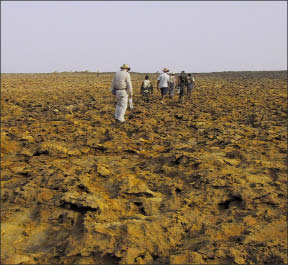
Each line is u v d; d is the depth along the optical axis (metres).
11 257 3.07
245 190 4.31
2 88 20.45
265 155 5.96
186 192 4.41
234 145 6.64
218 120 9.62
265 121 9.15
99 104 13.36
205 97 15.59
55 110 11.39
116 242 3.20
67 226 3.63
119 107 9.27
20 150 6.55
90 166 5.39
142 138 7.56
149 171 5.30
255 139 7.25
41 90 19.67
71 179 4.57
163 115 10.52
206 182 4.63
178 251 3.12
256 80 26.20
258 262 2.98
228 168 5.18
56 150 6.15
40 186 4.42
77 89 20.61
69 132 8.02
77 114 10.90
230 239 3.35
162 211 3.98
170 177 5.03
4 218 3.79
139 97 16.58
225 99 14.37
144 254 3.09
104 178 4.84
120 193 4.33
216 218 3.82
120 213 3.89
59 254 3.15
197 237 3.41
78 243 3.19
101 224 3.51
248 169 5.24
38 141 7.05
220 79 29.52
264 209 3.95
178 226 3.57
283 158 5.82
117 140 7.15
